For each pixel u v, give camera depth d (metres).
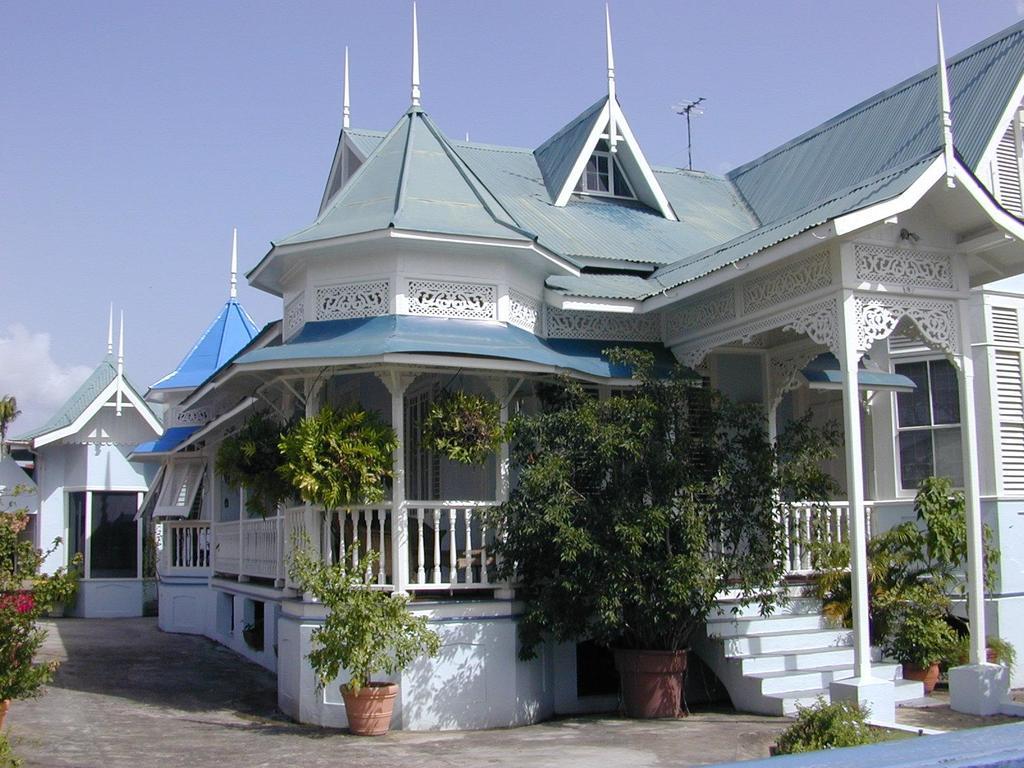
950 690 11.80
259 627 17.95
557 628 11.67
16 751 9.97
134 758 9.77
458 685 11.81
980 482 14.67
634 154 17.59
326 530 12.30
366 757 9.80
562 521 11.34
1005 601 14.01
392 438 12.05
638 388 12.68
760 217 18.48
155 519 23.95
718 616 12.92
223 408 18.94
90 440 27.39
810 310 11.67
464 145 18.16
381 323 12.75
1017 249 12.27
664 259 15.56
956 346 11.96
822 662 12.55
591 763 9.36
